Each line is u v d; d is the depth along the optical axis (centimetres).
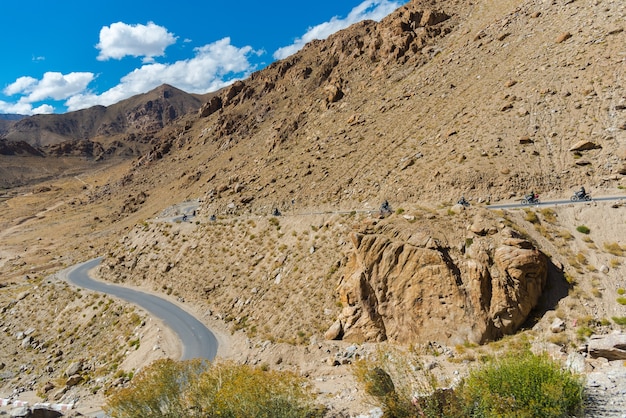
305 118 9631
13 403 3406
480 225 2984
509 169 3966
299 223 4956
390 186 4753
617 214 3053
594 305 2516
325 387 2328
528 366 1222
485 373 1276
